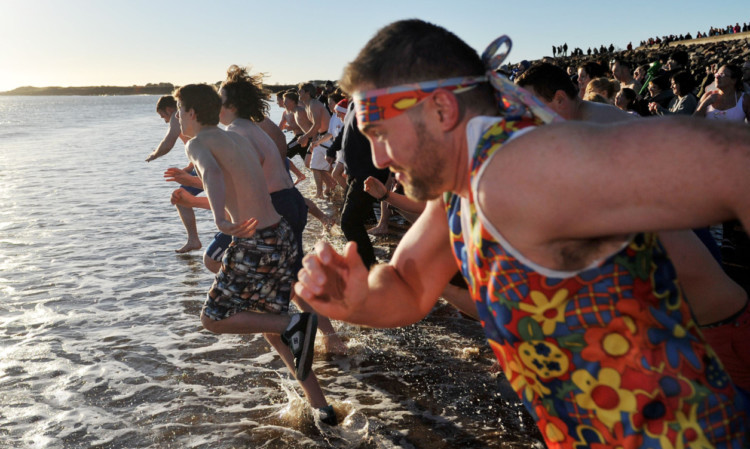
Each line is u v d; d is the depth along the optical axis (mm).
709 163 1010
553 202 1096
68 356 4352
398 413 3455
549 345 1241
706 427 1219
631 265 1181
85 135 32500
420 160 1275
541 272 1181
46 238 8070
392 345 4406
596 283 1177
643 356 1193
